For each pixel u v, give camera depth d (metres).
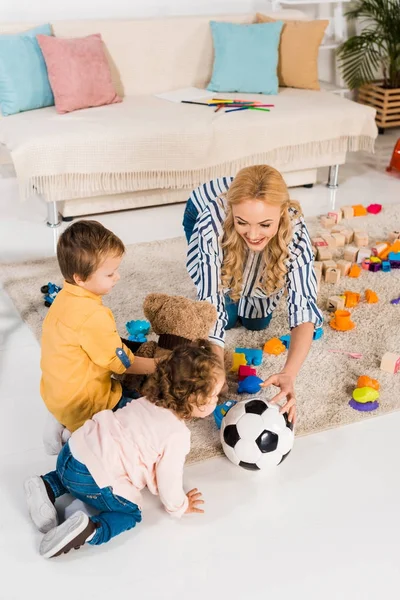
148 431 1.51
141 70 3.65
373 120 3.52
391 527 1.61
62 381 1.65
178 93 3.67
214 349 1.83
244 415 1.73
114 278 1.66
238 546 1.56
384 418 1.97
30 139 2.92
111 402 1.74
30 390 2.07
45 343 1.66
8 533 1.59
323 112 3.41
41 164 2.96
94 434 1.52
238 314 2.32
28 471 1.77
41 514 1.56
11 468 1.78
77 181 3.07
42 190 3.05
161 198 3.36
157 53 3.66
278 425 1.71
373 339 2.33
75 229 1.61
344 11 4.39
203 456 1.81
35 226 3.17
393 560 1.52
